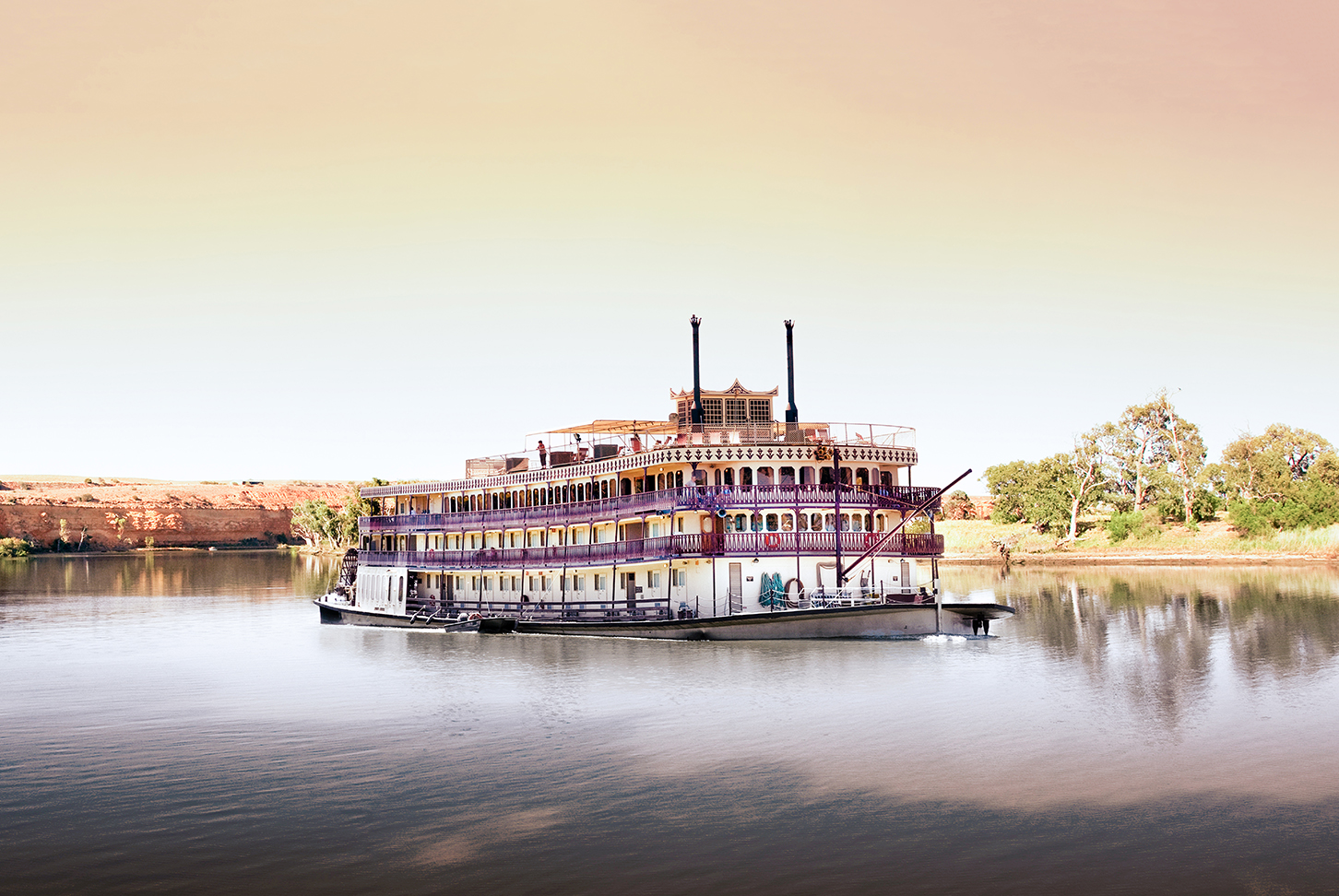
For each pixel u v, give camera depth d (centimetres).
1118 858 2462
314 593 11856
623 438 7619
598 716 4053
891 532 6066
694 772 3219
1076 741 3522
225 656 6206
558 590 7056
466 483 7862
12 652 6569
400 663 5722
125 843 2652
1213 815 2748
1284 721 3769
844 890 2298
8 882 2405
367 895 2305
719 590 6081
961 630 6031
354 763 3400
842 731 3709
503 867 2455
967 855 2491
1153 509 15512
